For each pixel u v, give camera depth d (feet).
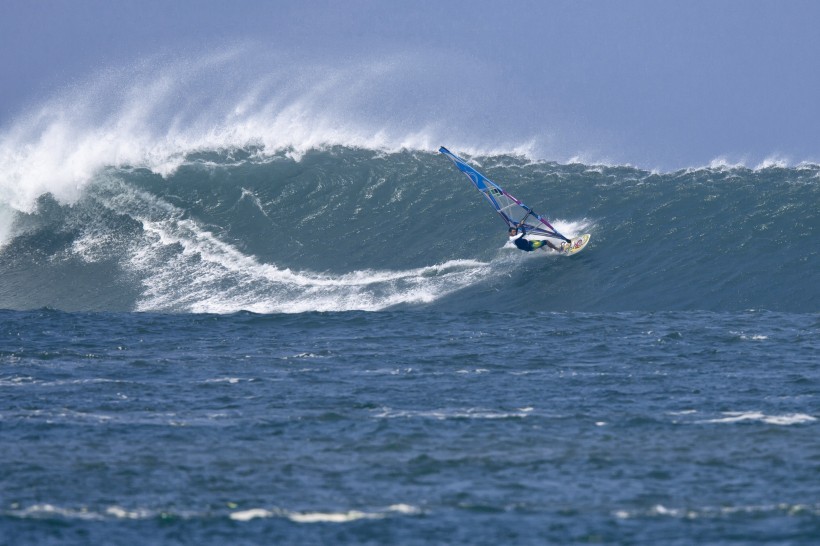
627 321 416.05
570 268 505.25
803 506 209.97
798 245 497.87
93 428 271.08
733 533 197.26
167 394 307.37
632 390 307.17
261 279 527.81
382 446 253.65
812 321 409.08
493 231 544.62
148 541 197.98
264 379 325.62
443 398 300.20
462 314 435.53
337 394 305.94
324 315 432.25
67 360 355.97
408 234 552.41
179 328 412.57
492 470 235.40
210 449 252.62
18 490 223.92
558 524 203.51
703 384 312.91
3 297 537.65
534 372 331.98
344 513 211.00
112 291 532.73
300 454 248.11
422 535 199.52
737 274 483.10
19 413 286.66
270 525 205.26
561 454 246.27
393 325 413.80
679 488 222.48
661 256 504.84
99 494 221.87
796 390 303.07
